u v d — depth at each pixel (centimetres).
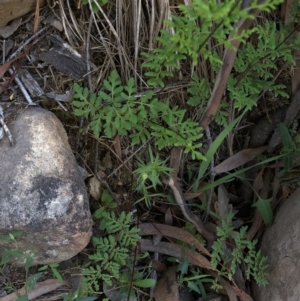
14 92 57
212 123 63
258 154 67
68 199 54
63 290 61
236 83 55
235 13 40
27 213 53
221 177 68
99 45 58
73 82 58
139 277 62
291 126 67
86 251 63
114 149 61
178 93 60
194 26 42
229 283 64
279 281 61
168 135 56
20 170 54
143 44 57
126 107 54
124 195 64
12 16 55
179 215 66
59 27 56
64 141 57
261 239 67
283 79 63
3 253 57
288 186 68
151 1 55
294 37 56
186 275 65
